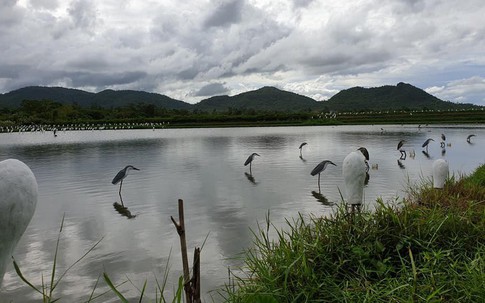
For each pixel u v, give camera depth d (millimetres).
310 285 3645
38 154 25016
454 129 46625
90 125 76938
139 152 25250
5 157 23109
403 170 15125
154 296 5066
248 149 25812
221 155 22500
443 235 4395
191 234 7480
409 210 4852
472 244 4309
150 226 8195
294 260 3949
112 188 12703
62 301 4992
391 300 3281
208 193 11492
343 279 3840
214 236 7320
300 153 21219
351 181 4848
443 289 3475
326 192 11188
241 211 9180
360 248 4059
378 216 4602
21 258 6496
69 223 8617
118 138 41656
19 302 4977
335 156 20547
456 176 13102
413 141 29688
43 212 9641
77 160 21234
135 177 14914
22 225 1740
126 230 7965
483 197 7250
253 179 13820
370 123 68938
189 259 6250
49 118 87625
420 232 4344
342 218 4723
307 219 8336
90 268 6023
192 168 17062
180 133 50531
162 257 6383
